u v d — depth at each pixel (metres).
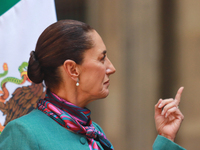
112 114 16.28
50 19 6.83
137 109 15.95
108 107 16.34
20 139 4.18
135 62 16.09
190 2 15.62
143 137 15.76
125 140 15.98
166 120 5.68
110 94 16.36
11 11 6.49
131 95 16.08
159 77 15.83
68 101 4.68
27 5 6.64
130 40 16.17
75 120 4.55
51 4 6.87
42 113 4.61
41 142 4.18
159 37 15.88
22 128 4.23
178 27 15.76
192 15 15.60
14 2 6.70
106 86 4.86
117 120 16.19
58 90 4.70
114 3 16.31
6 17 6.42
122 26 16.25
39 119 4.47
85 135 4.70
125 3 16.20
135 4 16.09
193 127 15.41
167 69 15.80
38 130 4.28
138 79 16.08
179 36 15.73
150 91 15.88
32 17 6.66
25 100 6.48
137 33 16.09
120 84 16.23
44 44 4.59
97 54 4.66
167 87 15.75
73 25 4.62
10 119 6.31
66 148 4.30
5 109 6.29
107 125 16.31
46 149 4.16
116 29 16.28
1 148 4.27
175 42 15.76
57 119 4.50
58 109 4.56
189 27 15.63
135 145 15.80
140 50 16.06
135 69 16.08
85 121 4.77
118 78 16.23
